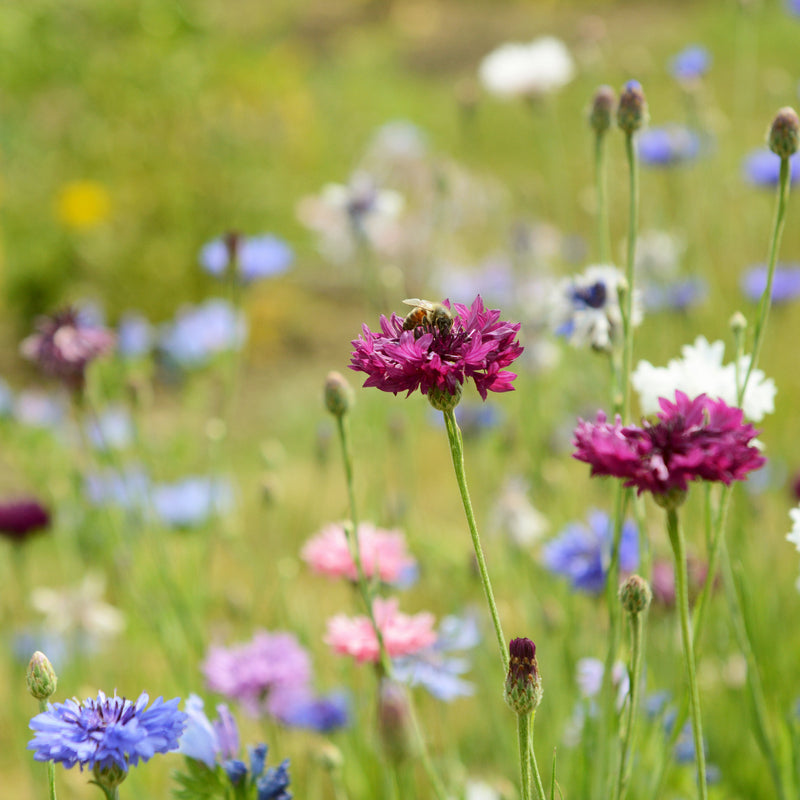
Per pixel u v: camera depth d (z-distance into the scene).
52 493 4.77
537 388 5.09
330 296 10.22
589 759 2.65
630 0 19.56
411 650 2.66
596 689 2.96
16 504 4.16
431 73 18.22
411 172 8.63
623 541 3.24
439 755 3.42
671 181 5.51
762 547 4.02
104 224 10.27
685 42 13.68
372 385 1.79
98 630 4.32
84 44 12.62
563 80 5.47
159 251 10.16
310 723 3.20
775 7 13.20
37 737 1.72
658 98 10.12
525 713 1.76
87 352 3.78
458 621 3.09
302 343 9.59
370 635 2.66
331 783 3.56
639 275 4.95
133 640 4.35
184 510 4.34
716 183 5.90
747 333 2.64
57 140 11.30
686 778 3.12
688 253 5.35
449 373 1.75
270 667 2.94
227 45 14.41
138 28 13.30
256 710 2.99
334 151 13.17
